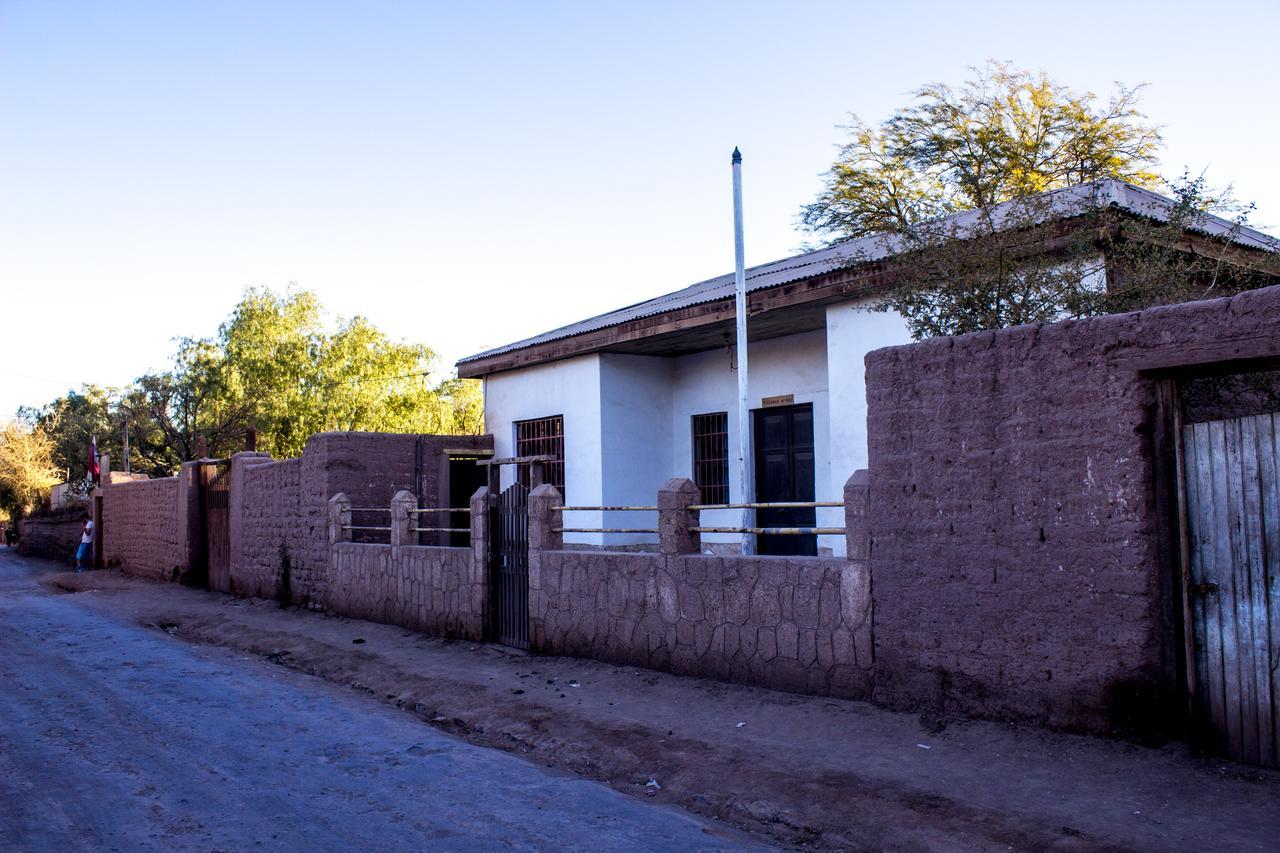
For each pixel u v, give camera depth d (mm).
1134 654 5820
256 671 10781
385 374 37312
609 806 5891
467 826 5469
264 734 7695
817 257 14242
